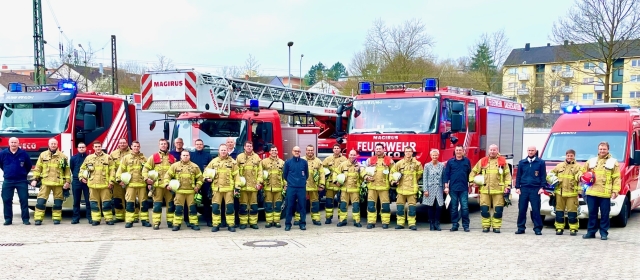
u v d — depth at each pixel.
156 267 7.72
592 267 7.86
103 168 11.69
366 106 12.77
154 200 11.41
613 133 12.75
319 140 18.73
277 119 13.93
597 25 28.28
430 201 11.52
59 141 12.43
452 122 12.09
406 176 11.70
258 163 11.64
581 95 62.69
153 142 15.45
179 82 12.91
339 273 7.45
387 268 7.77
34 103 12.74
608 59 28.64
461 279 7.16
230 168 11.26
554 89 55.19
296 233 11.10
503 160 11.34
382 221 11.95
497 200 11.27
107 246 9.33
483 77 46.72
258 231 11.35
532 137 24.67
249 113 13.38
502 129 15.62
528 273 7.49
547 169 12.43
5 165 11.59
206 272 7.45
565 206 11.14
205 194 11.68
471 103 13.53
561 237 10.73
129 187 11.54
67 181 11.91
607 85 29.05
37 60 32.25
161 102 13.14
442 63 50.09
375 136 12.36
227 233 11.02
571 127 13.26
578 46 29.75
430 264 8.04
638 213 14.56
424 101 12.23
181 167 11.16
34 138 12.44
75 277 7.07
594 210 10.53
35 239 9.97
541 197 11.91
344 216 12.16
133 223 12.26
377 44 44.94
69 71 45.75
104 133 13.48
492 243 9.94
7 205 11.65
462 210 11.51
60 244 9.48
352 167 12.05
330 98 19.44
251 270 7.59
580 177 10.66
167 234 10.77
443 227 12.19
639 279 7.16
